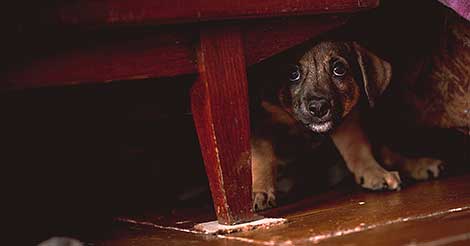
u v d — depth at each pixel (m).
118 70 1.12
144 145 1.58
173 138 1.58
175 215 1.37
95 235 1.28
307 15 1.22
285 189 1.50
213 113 1.16
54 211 1.50
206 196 1.51
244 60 1.18
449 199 1.25
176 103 1.34
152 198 1.53
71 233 1.32
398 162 1.48
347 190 1.43
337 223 1.16
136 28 1.12
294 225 1.17
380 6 1.45
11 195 1.51
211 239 1.15
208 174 1.19
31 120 1.42
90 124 1.50
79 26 1.08
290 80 1.34
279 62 1.34
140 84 1.33
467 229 1.07
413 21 1.44
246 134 1.18
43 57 1.09
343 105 1.35
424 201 1.25
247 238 1.13
